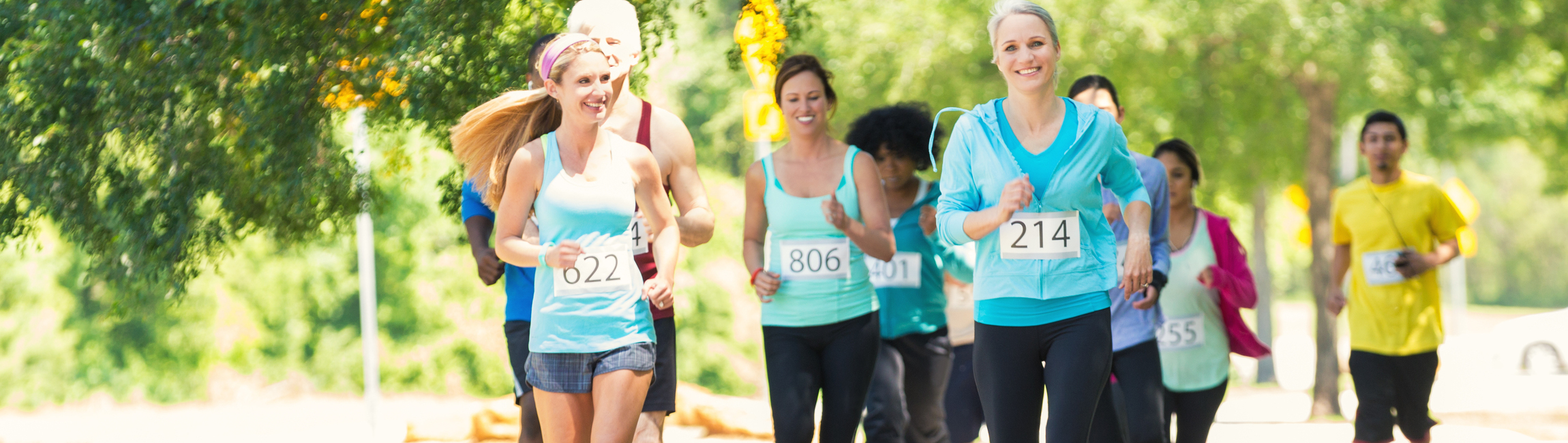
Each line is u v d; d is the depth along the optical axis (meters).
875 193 7.16
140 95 7.47
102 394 31.59
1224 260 8.23
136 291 8.34
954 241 5.68
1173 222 8.17
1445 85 20.09
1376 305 9.30
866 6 20.77
